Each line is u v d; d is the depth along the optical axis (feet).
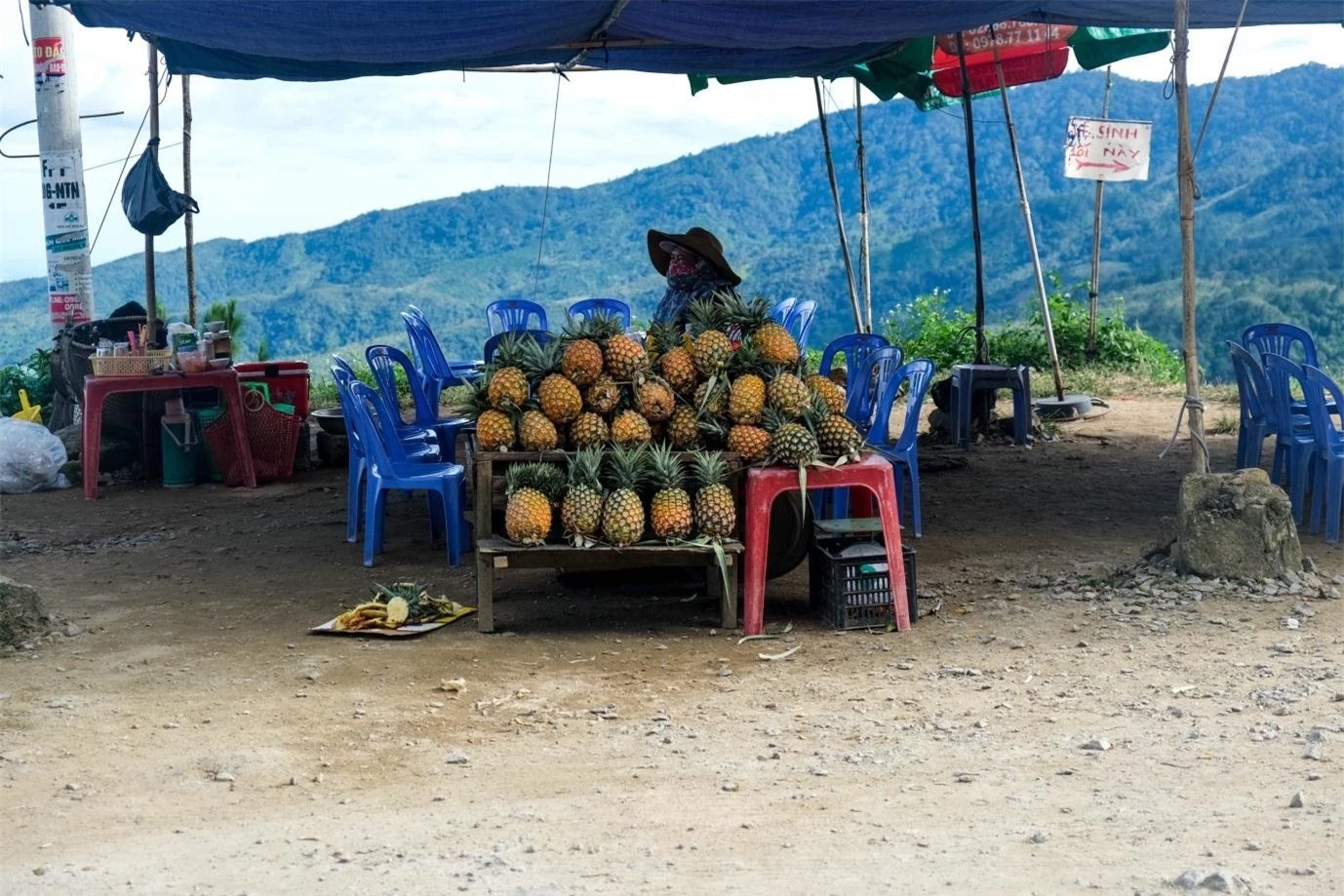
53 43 41.16
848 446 21.79
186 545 29.22
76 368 39.01
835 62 39.86
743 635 21.67
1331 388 25.52
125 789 15.31
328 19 24.63
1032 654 19.86
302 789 15.26
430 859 12.69
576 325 22.40
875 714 17.53
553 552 21.43
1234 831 12.71
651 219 619.26
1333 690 17.31
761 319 22.56
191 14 24.02
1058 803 13.80
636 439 21.72
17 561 27.99
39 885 12.30
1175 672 18.58
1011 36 44.24
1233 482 22.99
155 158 35.73
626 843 13.06
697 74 43.19
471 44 26.91
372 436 26.63
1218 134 565.53
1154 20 32.89
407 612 22.26
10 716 18.02
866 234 49.73
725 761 15.85
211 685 19.35
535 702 18.47
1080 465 36.17
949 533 28.55
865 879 11.82
